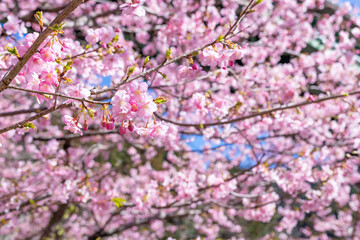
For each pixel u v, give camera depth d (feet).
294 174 17.65
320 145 21.08
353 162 19.97
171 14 20.86
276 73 20.33
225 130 18.06
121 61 11.38
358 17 26.45
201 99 13.03
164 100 6.75
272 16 25.34
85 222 31.09
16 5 16.90
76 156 23.34
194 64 7.82
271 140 23.82
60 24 6.23
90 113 6.43
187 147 25.25
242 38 24.20
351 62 23.47
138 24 21.84
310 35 25.86
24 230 30.55
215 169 18.83
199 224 30.42
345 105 19.72
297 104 11.87
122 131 6.68
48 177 21.63
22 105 26.55
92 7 20.89
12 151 28.37
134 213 24.79
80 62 11.41
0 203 17.54
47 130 26.37
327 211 30.37
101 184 19.86
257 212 22.31
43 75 6.38
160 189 19.80
